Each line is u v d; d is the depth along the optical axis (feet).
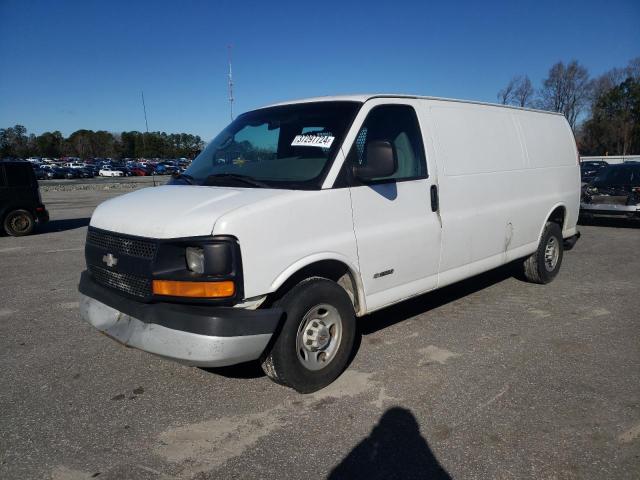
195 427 10.87
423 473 9.24
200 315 10.22
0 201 39.47
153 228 10.76
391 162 12.10
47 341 15.94
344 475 9.23
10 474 9.36
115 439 10.47
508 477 9.08
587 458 9.58
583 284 21.83
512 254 18.86
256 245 10.72
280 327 11.47
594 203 38.52
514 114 19.21
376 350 14.76
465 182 15.97
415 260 14.42
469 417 11.06
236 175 12.95
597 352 14.47
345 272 13.07
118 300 11.54
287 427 10.81
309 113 13.85
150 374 13.47
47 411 11.63
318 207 11.84
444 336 15.81
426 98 15.56
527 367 13.52
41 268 27.07
